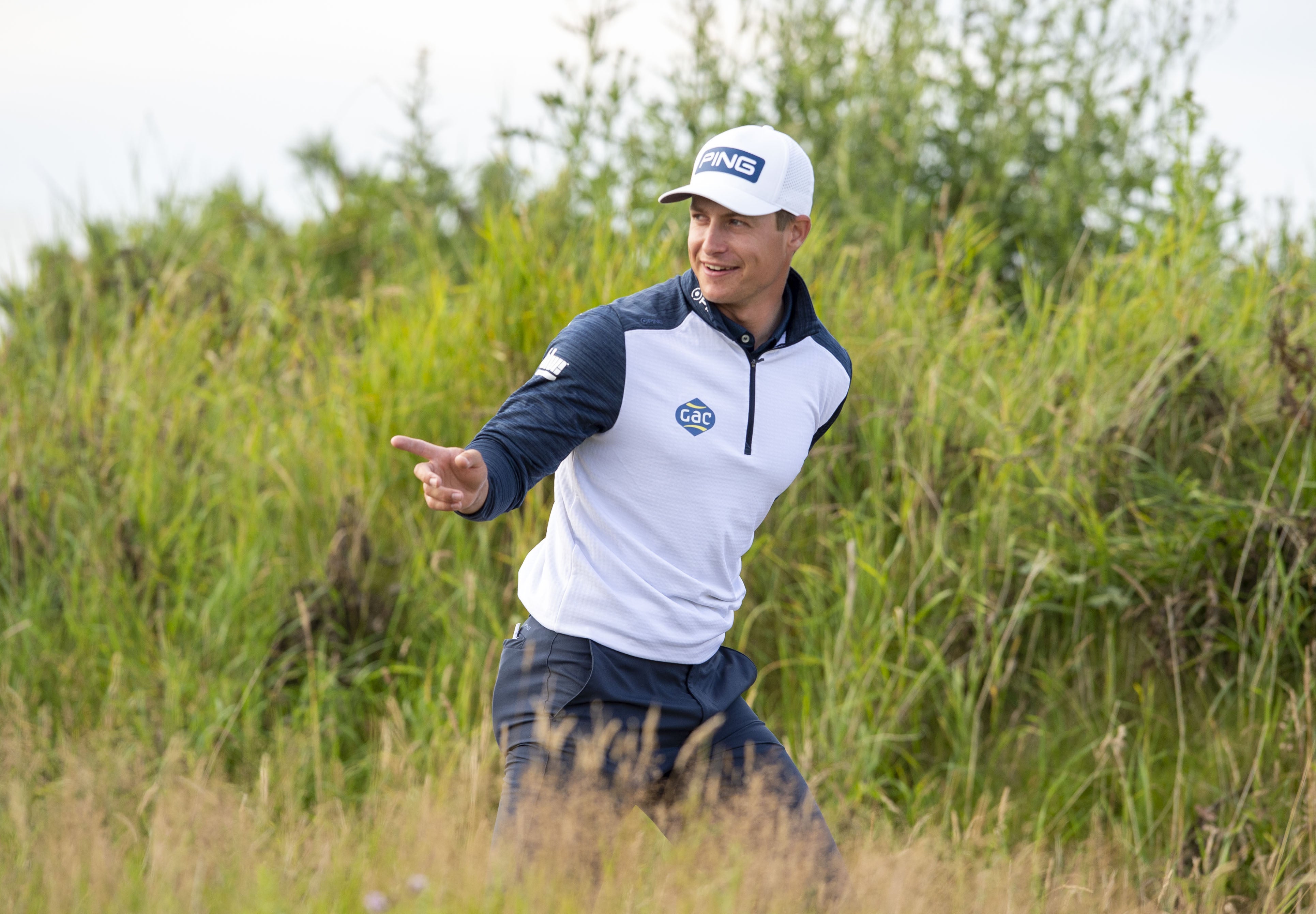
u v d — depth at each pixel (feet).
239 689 39.14
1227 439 39.93
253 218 69.31
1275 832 33.06
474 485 21.91
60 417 48.42
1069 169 57.47
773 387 25.58
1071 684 39.40
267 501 45.91
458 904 20.85
